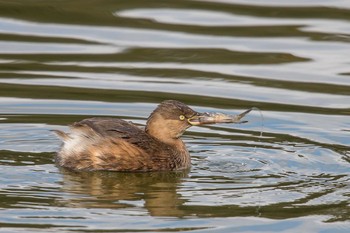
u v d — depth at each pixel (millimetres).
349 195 12648
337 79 18000
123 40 19641
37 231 11188
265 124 15906
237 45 19547
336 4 21578
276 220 11812
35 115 15992
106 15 20859
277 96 17219
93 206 12086
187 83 17781
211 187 12945
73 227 11344
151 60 18812
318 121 16031
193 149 14711
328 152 14516
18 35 19781
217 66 18641
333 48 19438
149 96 17062
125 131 13891
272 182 13133
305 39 19844
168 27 20281
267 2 21719
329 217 11930
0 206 11906
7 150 14258
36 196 12344
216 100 16906
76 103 16625
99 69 18391
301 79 18047
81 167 13617
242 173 13547
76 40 19594
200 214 11945
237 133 15531
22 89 17219
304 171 13633
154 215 11836
